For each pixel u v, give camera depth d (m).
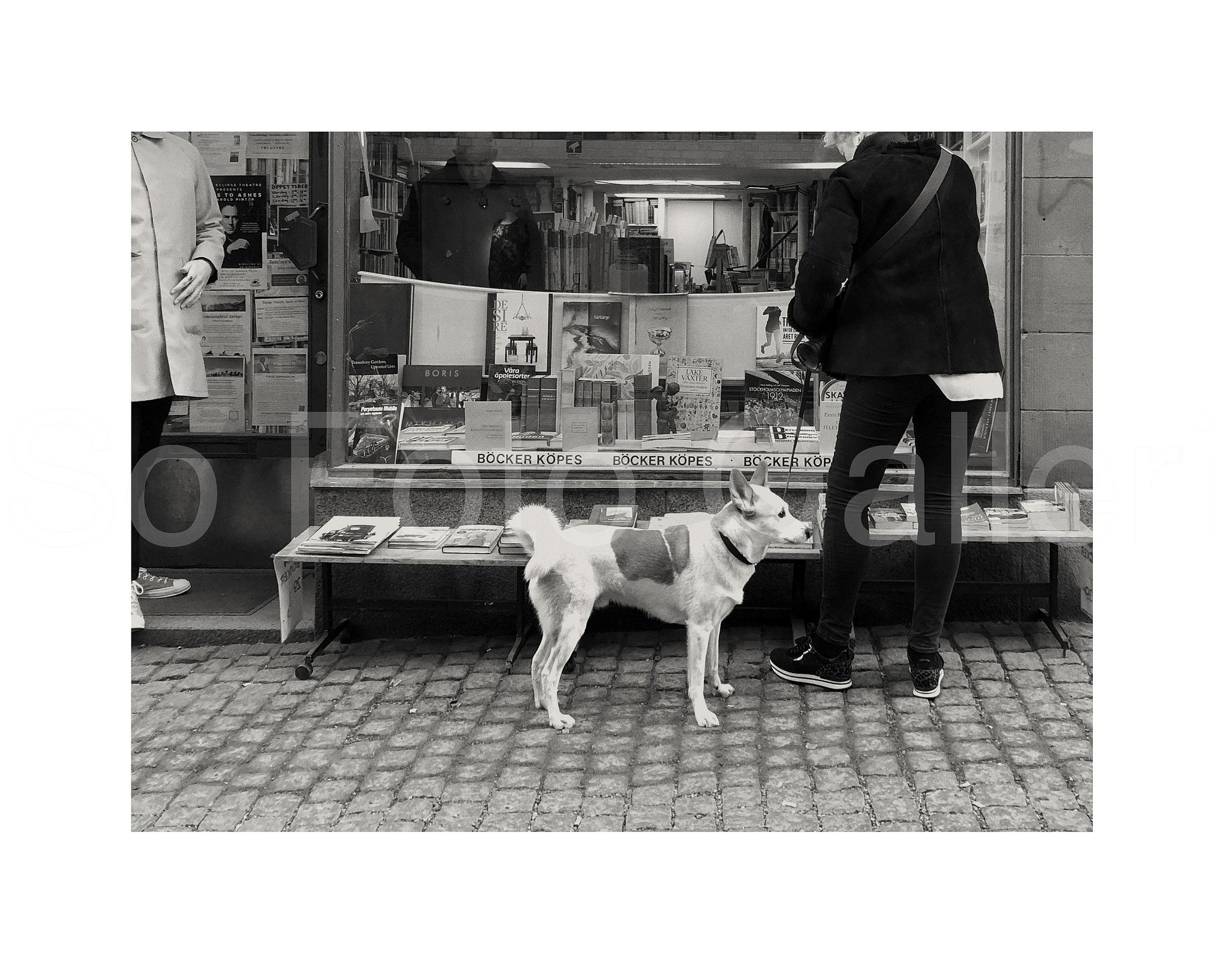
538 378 4.90
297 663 4.47
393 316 4.89
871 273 3.80
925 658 3.95
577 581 3.78
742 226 4.92
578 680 4.23
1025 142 4.63
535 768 3.45
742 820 3.09
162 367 4.71
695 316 4.91
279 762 3.53
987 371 3.78
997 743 3.57
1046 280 4.68
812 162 4.88
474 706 3.99
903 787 3.28
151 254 4.66
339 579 4.84
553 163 4.93
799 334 4.75
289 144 5.43
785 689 4.08
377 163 4.89
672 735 3.69
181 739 3.72
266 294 5.51
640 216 4.93
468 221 4.92
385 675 4.32
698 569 3.75
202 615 4.86
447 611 4.49
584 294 4.95
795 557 4.32
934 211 3.76
